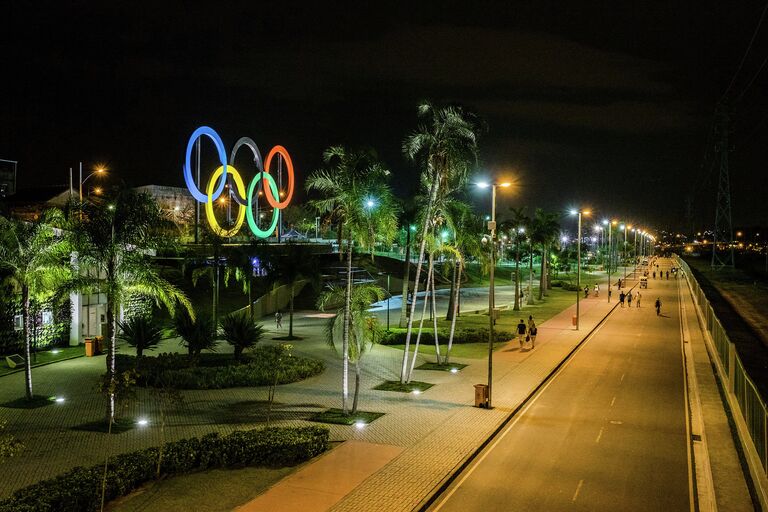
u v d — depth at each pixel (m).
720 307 66.12
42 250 24.44
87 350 35.38
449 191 28.91
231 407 24.47
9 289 32.47
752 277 113.94
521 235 77.38
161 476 16.55
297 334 47.38
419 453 18.73
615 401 26.62
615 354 39.75
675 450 19.78
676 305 73.88
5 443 14.13
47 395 26.06
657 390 28.91
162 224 22.78
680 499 15.73
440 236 33.88
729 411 23.78
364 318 24.09
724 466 17.53
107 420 21.78
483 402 24.66
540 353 38.81
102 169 46.34
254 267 61.00
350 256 23.78
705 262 183.12
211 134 56.62
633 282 112.94
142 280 22.12
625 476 17.38
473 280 107.94
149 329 32.59
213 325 39.56
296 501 14.91
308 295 70.31
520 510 15.02
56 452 18.77
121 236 21.97
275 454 17.56
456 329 47.12
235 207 91.94
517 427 22.44
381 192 24.44
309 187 23.89
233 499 15.09
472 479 17.09
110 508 14.50
